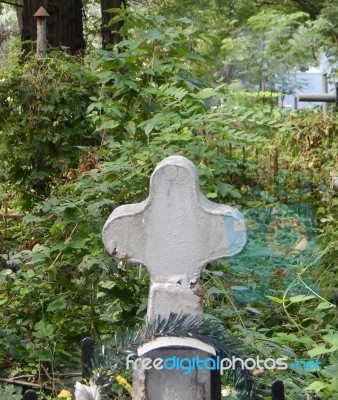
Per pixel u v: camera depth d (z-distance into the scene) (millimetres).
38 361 5523
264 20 18391
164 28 8438
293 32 19188
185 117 7398
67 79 8242
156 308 4141
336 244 6336
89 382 4086
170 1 20594
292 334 5176
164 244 4133
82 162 7551
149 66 7777
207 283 5816
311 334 5559
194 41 8570
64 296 5777
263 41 18391
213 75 19328
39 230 6359
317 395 4734
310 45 18516
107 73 7559
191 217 4117
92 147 7625
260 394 4285
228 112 7672
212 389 4023
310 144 10875
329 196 8281
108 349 4148
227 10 21500
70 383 5281
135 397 4043
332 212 8133
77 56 10195
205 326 4121
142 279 5832
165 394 4020
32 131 8250
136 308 5727
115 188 6051
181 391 4020
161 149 6328
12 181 8367
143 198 6090
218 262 6035
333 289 5902
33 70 8250
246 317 5871
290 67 18500
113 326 5715
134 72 7711
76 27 13805
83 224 5855
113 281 5719
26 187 8344
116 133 7613
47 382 5371
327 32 19000
